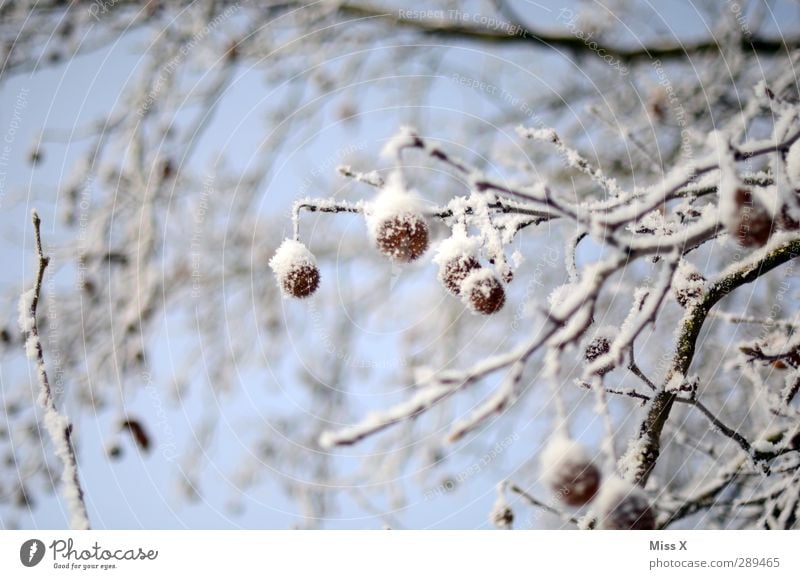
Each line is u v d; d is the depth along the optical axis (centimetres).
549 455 128
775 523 147
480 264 138
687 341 142
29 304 141
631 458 140
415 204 136
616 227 130
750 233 132
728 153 130
